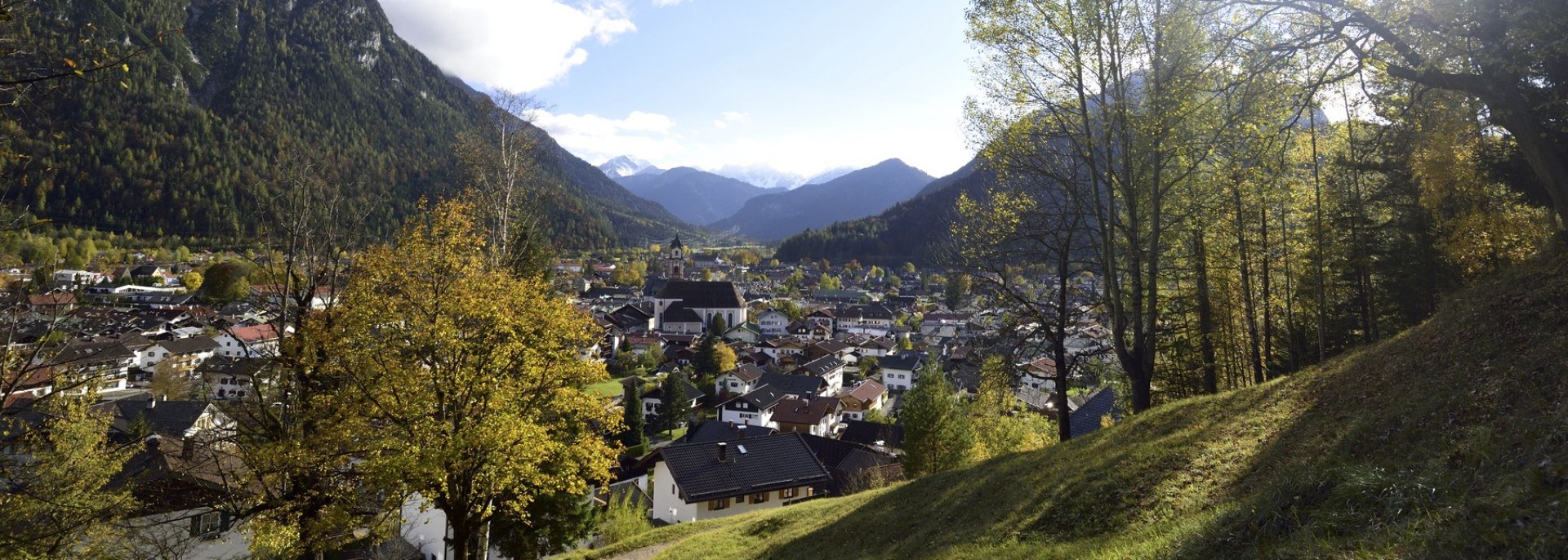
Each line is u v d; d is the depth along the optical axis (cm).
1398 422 1090
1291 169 2303
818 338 15675
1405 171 2805
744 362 13075
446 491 1741
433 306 1775
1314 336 3803
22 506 1391
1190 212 2088
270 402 1738
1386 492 800
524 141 2583
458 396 1811
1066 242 2252
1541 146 1394
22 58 691
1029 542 1188
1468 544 641
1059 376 2480
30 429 1535
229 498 1672
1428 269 2956
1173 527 1006
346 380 1722
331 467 1673
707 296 17588
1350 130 2586
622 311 17175
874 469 4397
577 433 2081
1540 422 831
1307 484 898
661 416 8969
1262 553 782
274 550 1727
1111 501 1227
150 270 13862
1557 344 1077
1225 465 1215
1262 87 1586
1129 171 1991
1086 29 1883
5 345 1361
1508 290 1516
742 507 4309
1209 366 2800
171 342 8181
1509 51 1333
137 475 1669
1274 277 3594
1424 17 1392
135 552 1692
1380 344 1692
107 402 4228
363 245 1856
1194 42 1761
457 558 1862
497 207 2453
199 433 1812
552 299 2117
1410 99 1719
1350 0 1488
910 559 1373
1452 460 859
